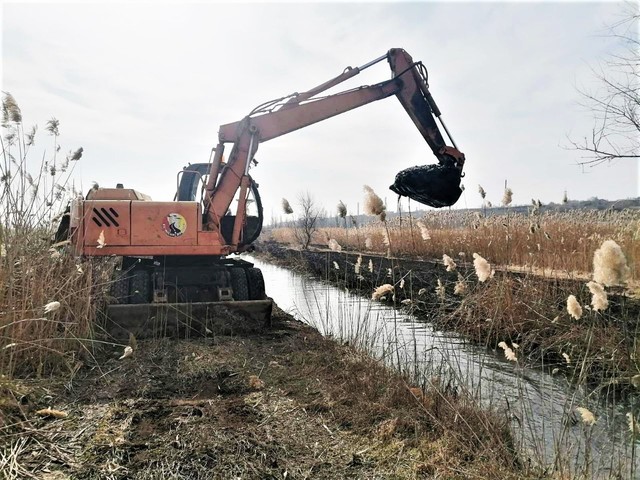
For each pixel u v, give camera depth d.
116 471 3.16
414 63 7.80
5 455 3.30
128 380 4.88
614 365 4.50
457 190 6.90
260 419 4.02
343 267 15.16
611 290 6.92
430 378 4.82
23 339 4.65
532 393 5.06
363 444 3.63
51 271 5.31
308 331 7.29
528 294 7.45
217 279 7.51
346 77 7.94
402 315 9.11
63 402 4.25
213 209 7.68
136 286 7.14
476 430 3.77
